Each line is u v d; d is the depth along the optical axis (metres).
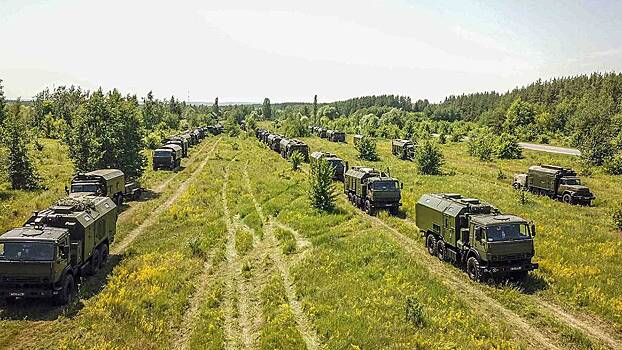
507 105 144.25
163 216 34.03
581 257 22.72
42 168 53.28
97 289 19.67
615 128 79.25
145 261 23.22
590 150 64.44
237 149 88.50
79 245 19.69
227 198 41.34
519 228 19.95
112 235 24.27
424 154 55.84
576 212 35.81
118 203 37.19
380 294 18.34
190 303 18.77
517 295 18.42
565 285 18.98
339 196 41.78
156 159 58.91
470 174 57.62
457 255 22.12
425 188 43.59
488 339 14.63
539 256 22.94
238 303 18.86
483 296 18.75
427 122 140.88
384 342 14.51
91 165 39.75
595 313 16.84
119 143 41.81
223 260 24.47
